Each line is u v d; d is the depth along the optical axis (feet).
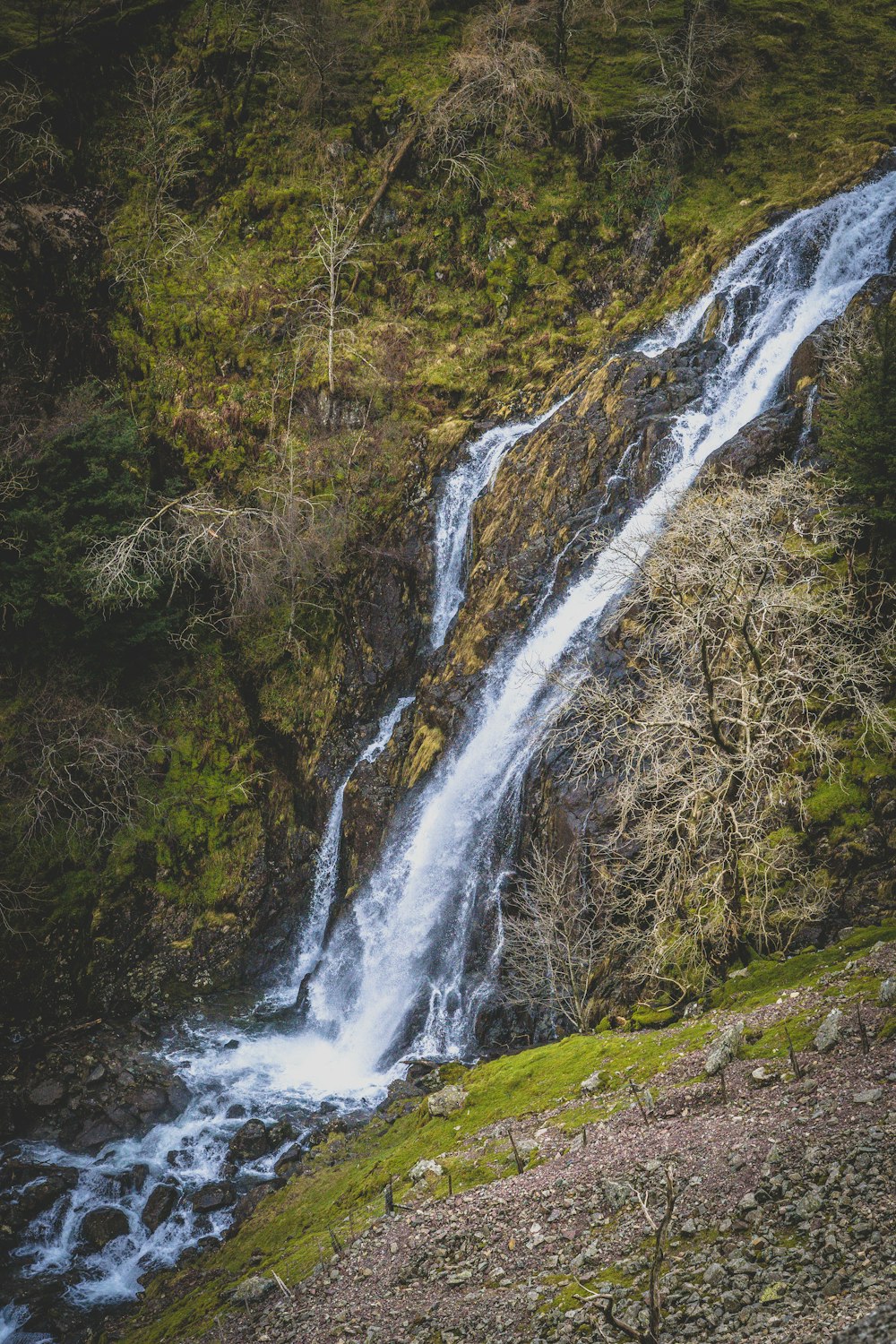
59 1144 58.39
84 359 97.14
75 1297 48.32
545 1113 41.98
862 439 54.24
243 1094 61.98
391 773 76.23
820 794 50.29
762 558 45.93
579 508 76.59
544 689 68.08
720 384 79.97
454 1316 29.78
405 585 84.53
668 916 50.16
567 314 96.37
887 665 52.90
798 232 87.81
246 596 85.87
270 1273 40.11
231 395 92.89
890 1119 29.45
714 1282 25.64
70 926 74.54
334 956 72.74
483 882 65.31
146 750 82.89
